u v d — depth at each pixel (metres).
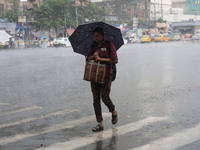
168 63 15.08
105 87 4.32
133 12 83.12
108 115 5.33
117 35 4.46
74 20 55.47
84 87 8.78
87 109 5.89
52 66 15.42
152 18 87.94
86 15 57.50
